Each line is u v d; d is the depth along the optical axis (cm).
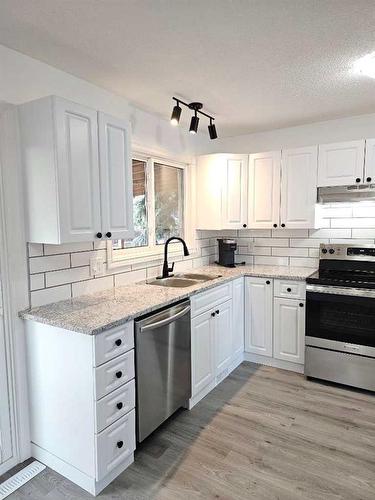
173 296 220
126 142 214
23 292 190
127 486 171
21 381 190
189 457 191
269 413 235
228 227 335
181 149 323
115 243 267
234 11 146
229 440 206
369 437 208
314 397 257
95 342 160
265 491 167
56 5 141
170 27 159
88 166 189
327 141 319
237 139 370
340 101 262
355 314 262
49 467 187
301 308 289
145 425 196
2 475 181
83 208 187
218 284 267
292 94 246
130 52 183
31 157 179
